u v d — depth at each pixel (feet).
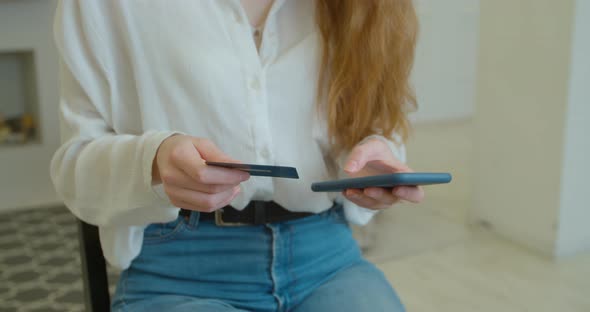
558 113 7.48
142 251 2.87
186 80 2.70
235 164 2.05
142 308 2.69
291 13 2.98
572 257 7.85
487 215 8.72
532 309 6.52
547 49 7.49
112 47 2.71
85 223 2.81
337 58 2.95
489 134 8.54
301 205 2.91
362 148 2.61
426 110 15.71
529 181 8.02
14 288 6.81
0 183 10.15
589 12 7.15
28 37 10.11
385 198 2.38
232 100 2.74
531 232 8.07
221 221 2.82
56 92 10.42
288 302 2.87
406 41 3.05
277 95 2.87
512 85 8.08
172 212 2.53
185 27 2.70
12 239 8.27
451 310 6.51
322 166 2.99
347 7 2.91
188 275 2.81
